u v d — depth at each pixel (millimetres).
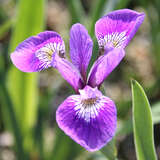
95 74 338
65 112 317
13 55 332
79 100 326
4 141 531
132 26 336
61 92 597
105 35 345
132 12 341
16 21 429
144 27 688
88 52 338
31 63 336
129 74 595
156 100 516
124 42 336
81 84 342
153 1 565
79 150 444
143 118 322
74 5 483
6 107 440
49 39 343
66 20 693
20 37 434
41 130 474
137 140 325
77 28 332
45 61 341
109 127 308
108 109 317
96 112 318
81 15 488
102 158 454
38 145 467
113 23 344
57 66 322
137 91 320
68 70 332
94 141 306
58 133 442
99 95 327
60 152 443
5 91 430
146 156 326
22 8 423
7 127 482
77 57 337
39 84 596
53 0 750
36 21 429
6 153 519
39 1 421
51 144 504
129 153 512
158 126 532
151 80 589
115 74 612
